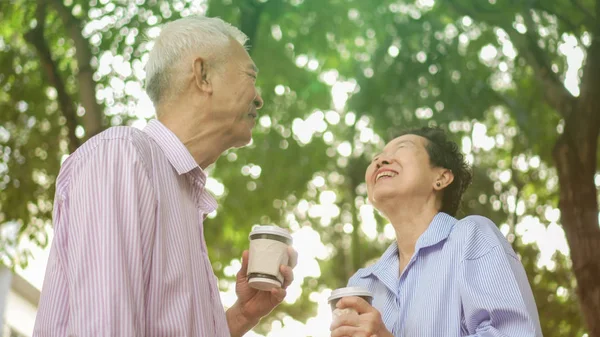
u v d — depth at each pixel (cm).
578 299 753
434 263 281
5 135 907
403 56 899
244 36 252
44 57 742
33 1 809
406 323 276
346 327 244
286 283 264
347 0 952
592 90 769
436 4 910
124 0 792
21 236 907
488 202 973
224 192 1088
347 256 1160
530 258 987
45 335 196
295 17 982
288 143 1087
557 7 809
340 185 1122
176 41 238
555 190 989
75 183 202
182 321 203
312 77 1038
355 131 1050
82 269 191
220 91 237
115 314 187
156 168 215
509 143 999
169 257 208
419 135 319
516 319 258
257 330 1238
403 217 301
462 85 898
